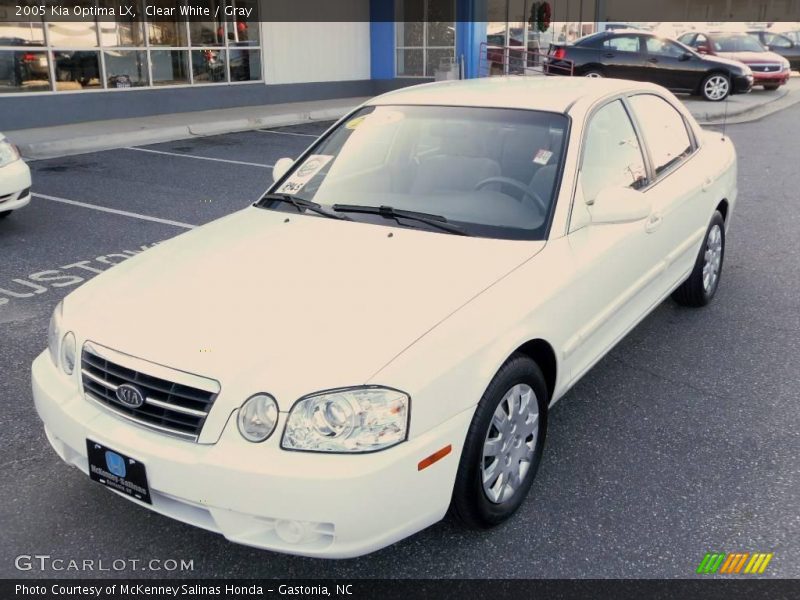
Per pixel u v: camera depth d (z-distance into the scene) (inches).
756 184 374.0
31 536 116.0
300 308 107.4
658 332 192.9
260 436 94.0
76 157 434.3
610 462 135.3
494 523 115.8
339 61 723.4
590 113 146.8
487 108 150.8
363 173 149.8
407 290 111.4
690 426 147.5
